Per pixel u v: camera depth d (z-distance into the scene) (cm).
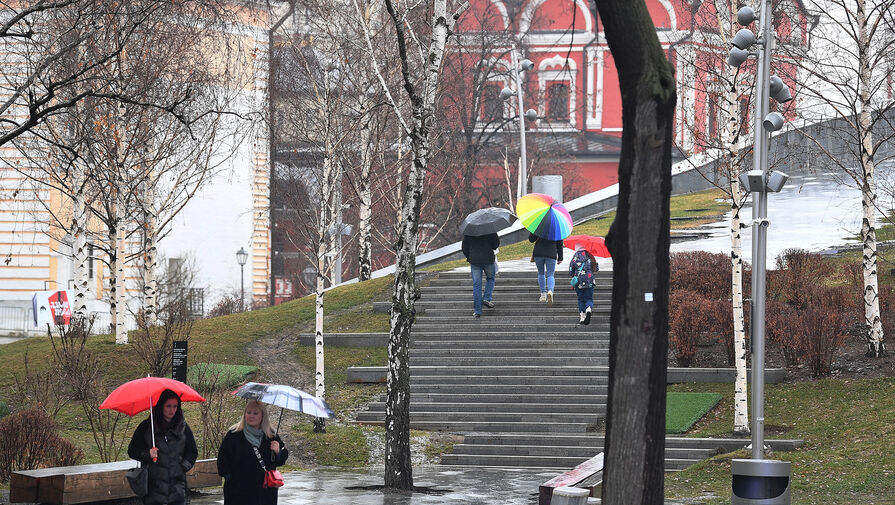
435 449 3734
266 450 1861
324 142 4506
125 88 4462
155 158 5125
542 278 4984
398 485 2853
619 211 1606
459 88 9931
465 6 3016
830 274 5400
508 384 4272
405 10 3186
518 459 3591
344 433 3881
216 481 2817
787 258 5516
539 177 7769
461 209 10100
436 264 6700
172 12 4588
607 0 1577
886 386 3822
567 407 4016
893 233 6381
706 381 4272
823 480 2856
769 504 2284
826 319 4134
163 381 1988
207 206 9756
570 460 3581
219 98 5647
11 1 4422
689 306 4456
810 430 3550
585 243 4700
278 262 10775
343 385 4575
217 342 5134
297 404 1817
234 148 5634
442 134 8700
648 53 1586
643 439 1565
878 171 8019
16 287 8369
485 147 10981
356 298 5797
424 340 4756
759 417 2658
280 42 5731
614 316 1602
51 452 3067
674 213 8088
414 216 2856
